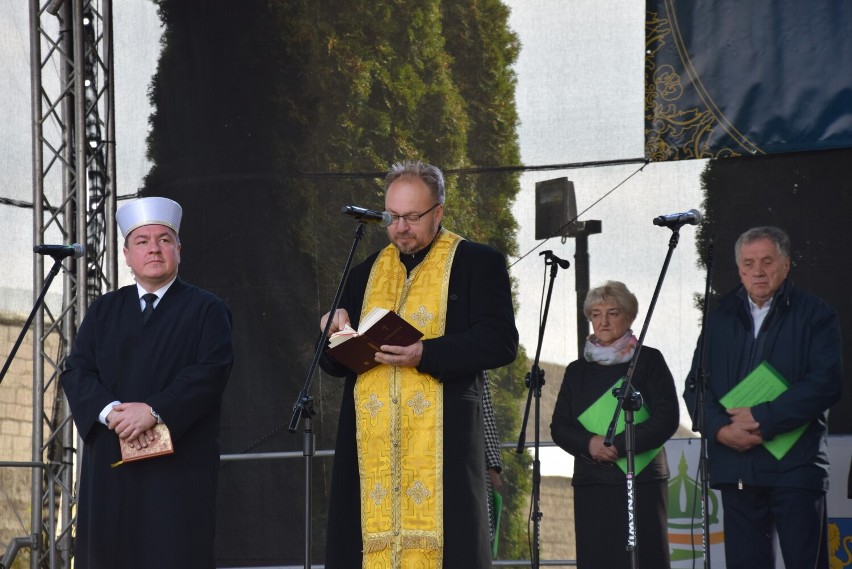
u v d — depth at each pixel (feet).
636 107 32.01
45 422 33.63
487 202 32.63
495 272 21.56
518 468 31.53
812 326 26.18
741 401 25.94
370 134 33.22
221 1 33.88
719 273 30.91
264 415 32.68
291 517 32.24
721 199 31.12
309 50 33.55
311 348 32.76
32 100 33.76
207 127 33.65
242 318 33.01
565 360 31.73
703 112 31.45
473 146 32.89
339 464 21.26
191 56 33.88
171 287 23.89
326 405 32.58
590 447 27.27
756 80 31.07
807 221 30.50
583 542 27.43
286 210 33.17
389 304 21.77
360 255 32.96
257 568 32.22
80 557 22.72
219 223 33.35
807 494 25.17
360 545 20.84
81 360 23.53
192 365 23.18
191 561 22.38
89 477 22.71
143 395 22.94
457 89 33.14
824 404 25.21
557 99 32.58
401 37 33.42
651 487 27.20
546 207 32.32
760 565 25.58
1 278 34.45
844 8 30.53
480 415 21.13
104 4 34.32
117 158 34.12
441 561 20.21
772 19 31.01
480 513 20.45
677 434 30.45
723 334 27.02
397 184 21.59
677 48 31.73
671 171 31.58
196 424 23.03
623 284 28.86
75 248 25.55
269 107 33.47
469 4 33.24
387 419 20.88
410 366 20.42
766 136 30.91
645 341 31.19
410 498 20.56
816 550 25.13
